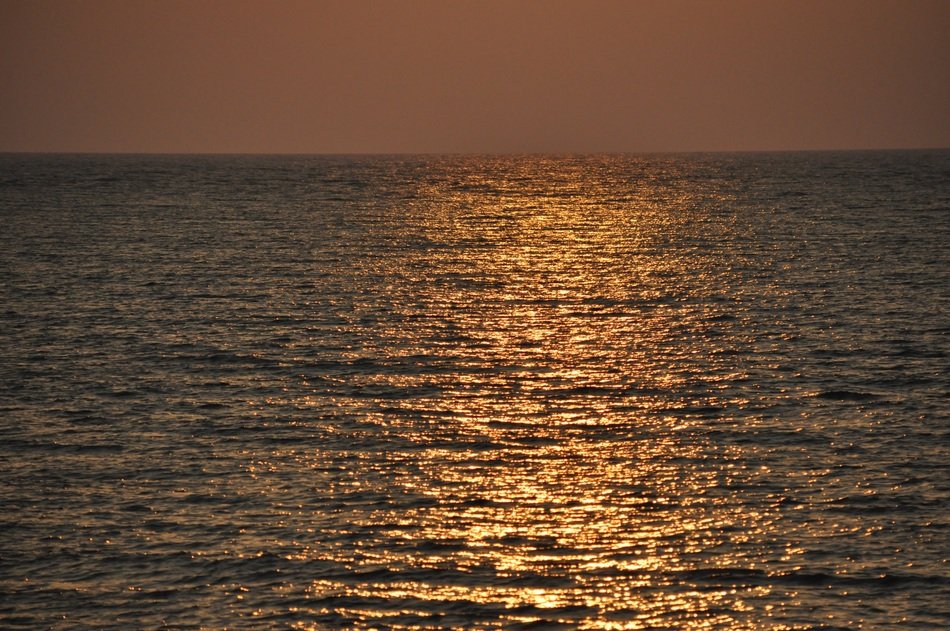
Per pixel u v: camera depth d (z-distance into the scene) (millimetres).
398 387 171250
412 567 107562
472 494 125875
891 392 165250
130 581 105000
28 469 133375
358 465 135375
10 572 106625
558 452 140375
